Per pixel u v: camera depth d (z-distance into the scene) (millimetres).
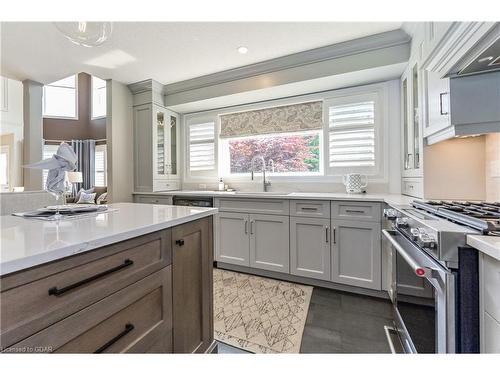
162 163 3617
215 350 1454
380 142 2715
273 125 3291
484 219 966
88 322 753
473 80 1346
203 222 1392
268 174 3406
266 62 2768
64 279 688
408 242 1278
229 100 3293
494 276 766
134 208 1516
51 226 953
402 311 1410
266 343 1577
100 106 7754
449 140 1837
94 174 7613
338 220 2262
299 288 2365
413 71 2160
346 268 2236
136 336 929
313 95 3020
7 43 2402
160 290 1058
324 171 3016
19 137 6746
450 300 880
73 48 2500
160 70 3010
